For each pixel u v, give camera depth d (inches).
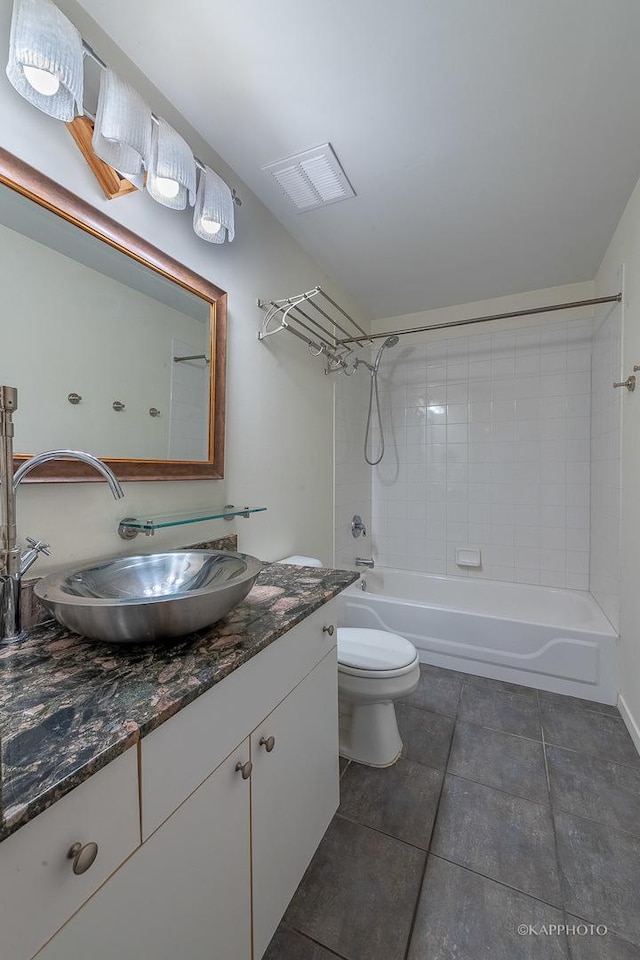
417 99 51.9
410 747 65.4
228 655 30.4
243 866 32.3
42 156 37.9
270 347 75.0
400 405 125.6
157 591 44.0
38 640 33.0
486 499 115.2
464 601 113.5
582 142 58.9
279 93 51.2
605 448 88.6
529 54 46.1
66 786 17.7
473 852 46.9
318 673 45.6
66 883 18.7
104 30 44.1
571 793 55.6
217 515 54.2
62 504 40.4
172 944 25.2
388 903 41.4
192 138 56.2
